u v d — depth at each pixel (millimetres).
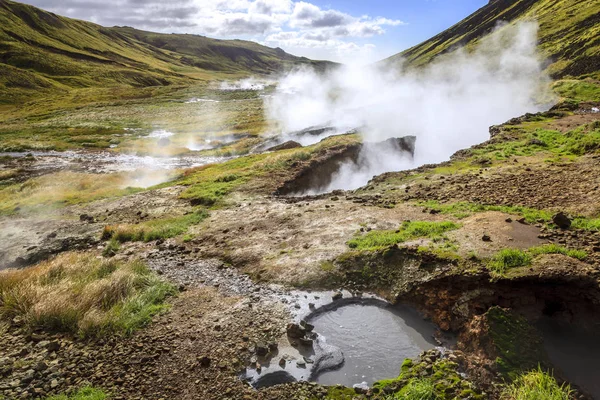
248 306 10320
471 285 9172
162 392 7348
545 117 36938
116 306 10070
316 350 8484
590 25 95438
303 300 10477
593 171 16984
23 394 7172
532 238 10797
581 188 15141
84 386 7449
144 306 10320
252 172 25203
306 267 11875
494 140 28031
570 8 114062
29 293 10484
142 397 7219
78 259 13938
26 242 17844
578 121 33531
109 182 31547
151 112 82062
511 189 16250
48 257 16141
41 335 9078
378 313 9820
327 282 11141
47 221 20531
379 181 21453
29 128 64875
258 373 7816
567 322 8312
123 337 9047
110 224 19078
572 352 7816
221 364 8039
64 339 8969
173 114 79500
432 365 7523
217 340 8891
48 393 7258
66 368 7984
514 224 11922
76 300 10086
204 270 12953
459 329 8680
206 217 18359
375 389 7137
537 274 8703
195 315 10023
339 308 10094
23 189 30562
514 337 7551
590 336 8055
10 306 10211
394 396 6844
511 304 8633
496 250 10164
